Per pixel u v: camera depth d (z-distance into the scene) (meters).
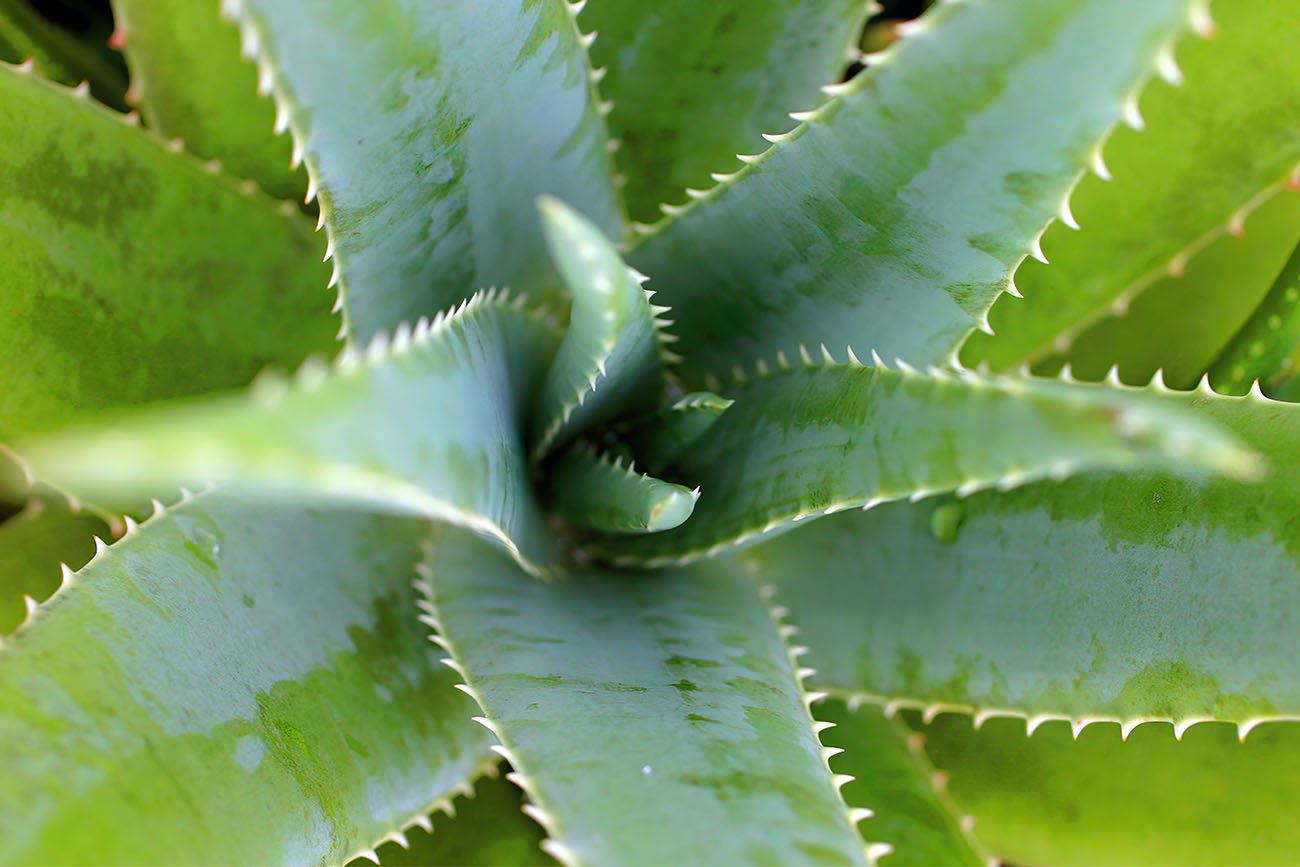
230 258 0.76
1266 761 0.76
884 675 0.76
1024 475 0.63
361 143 0.68
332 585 0.72
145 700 0.67
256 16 0.65
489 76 0.70
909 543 0.76
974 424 0.64
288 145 0.78
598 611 0.73
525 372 0.74
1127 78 0.66
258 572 0.71
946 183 0.69
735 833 0.66
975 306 0.71
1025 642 0.74
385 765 0.71
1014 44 0.67
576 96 0.73
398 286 0.73
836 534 0.77
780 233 0.73
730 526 0.72
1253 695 0.72
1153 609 0.73
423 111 0.69
